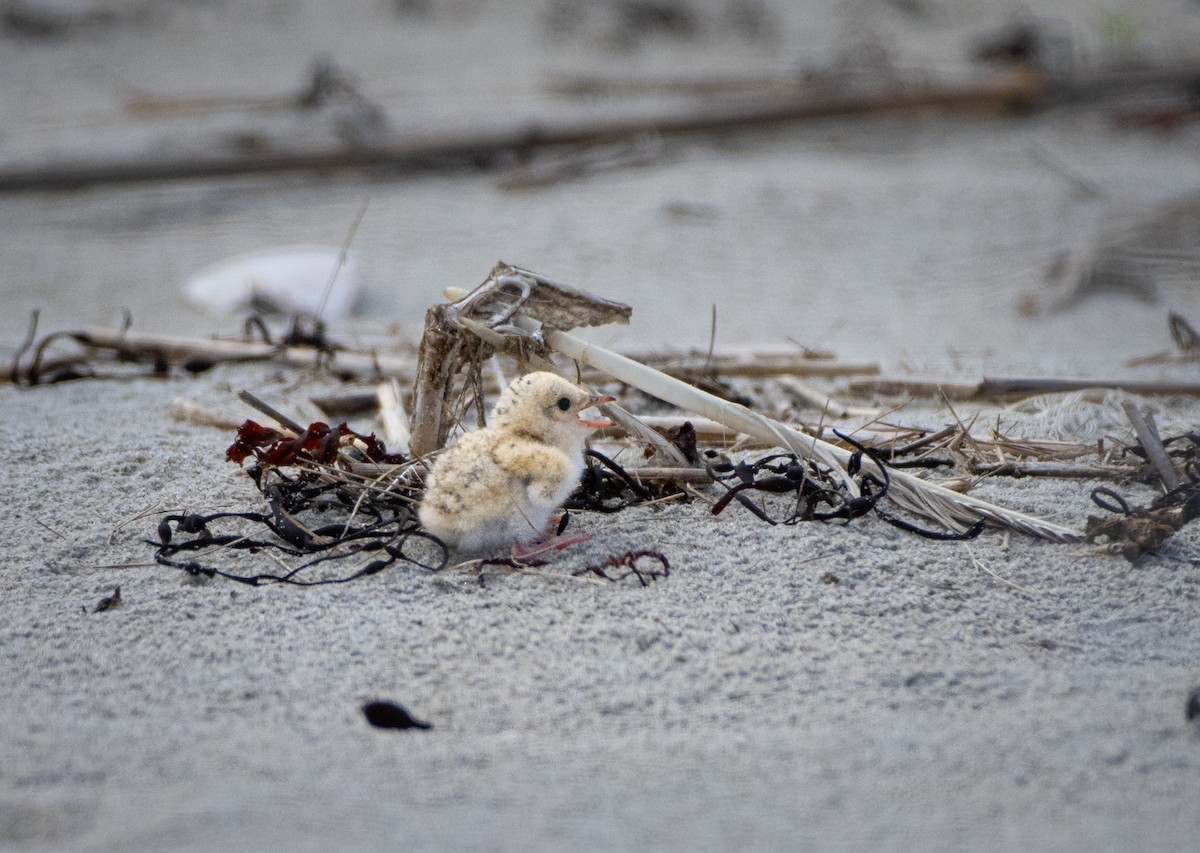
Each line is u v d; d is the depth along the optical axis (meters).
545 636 11.45
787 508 13.95
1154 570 12.64
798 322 28.89
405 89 49.84
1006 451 15.48
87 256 33.84
